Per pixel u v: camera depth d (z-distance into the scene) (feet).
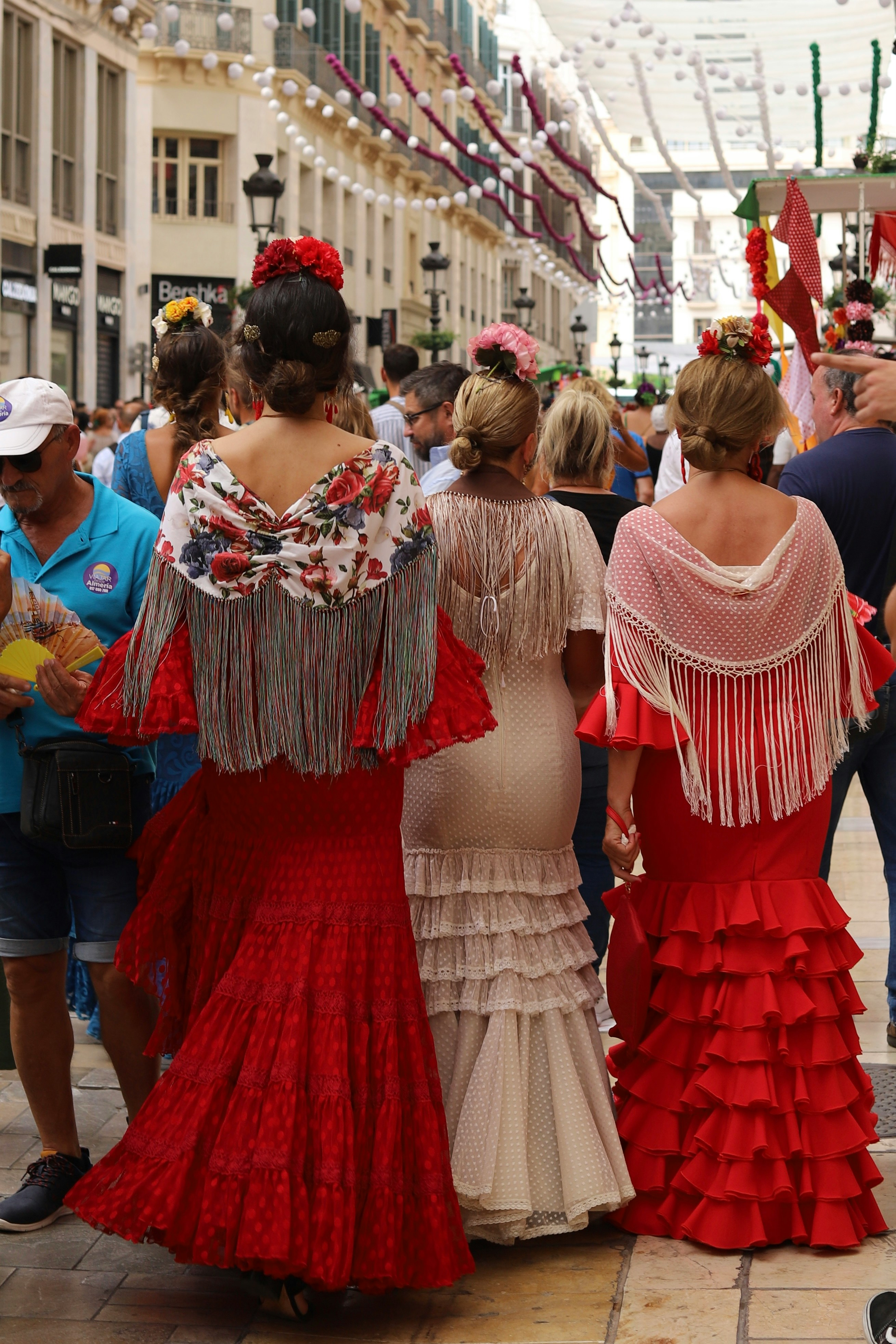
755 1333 13.58
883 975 24.20
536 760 15.94
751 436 15.92
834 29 52.49
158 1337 13.98
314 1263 13.44
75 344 137.08
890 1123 18.38
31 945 16.52
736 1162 15.33
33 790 15.96
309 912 14.23
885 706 20.15
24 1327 14.16
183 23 149.18
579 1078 15.83
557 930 16.19
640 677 15.75
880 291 33.35
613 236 319.27
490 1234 15.29
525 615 15.93
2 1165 17.69
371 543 14.08
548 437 20.65
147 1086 17.10
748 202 33.12
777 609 15.75
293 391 14.11
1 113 120.88
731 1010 15.49
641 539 15.85
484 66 214.69
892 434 20.94
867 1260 15.08
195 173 155.02
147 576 15.17
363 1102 13.96
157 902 15.10
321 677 14.02
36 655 15.90
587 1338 13.69
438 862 15.98
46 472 16.35
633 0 52.34
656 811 16.15
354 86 59.11
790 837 15.85
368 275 193.57
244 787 14.53
